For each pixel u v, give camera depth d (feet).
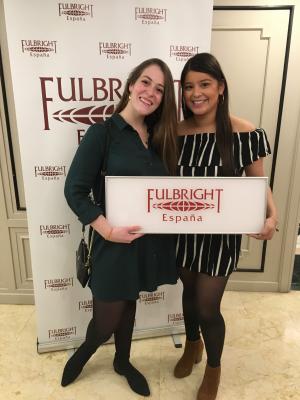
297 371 6.15
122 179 4.40
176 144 4.70
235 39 7.02
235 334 7.07
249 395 5.64
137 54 5.28
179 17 5.25
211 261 4.73
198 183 4.43
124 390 5.74
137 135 4.54
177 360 6.41
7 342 6.81
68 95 5.24
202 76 4.36
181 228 4.62
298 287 8.84
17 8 4.79
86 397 5.60
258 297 8.40
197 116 4.70
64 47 5.04
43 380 5.93
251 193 4.49
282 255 8.28
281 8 6.79
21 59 4.98
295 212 7.93
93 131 4.45
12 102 6.68
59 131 5.37
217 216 4.57
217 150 4.54
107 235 4.46
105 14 5.03
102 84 5.29
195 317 5.52
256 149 4.59
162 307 6.86
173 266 5.09
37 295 6.16
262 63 7.15
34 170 5.49
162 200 4.50
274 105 7.36
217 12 6.86
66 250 5.98
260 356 6.48
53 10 4.88
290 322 7.48
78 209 4.43
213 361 5.11
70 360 5.78
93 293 4.95
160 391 5.71
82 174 4.44
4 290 7.93
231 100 7.37
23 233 7.51
